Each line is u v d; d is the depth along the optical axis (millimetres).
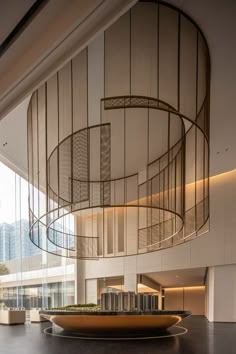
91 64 6613
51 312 7668
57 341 6637
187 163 11359
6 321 10625
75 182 11109
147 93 6875
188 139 9672
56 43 1646
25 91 1938
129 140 10227
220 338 6961
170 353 5133
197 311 16750
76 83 7207
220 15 5543
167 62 6184
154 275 14961
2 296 12195
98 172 11188
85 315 7164
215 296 12117
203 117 7379
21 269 13023
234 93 7562
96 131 9641
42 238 13969
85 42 1673
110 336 7355
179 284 16875
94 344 6191
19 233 13102
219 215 12586
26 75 1816
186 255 13195
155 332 7910
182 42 5848
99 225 15664
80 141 9867
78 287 15648
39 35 1688
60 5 1538
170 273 14328
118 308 7859
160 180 12180
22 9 1514
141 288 15508
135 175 12523
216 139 9695
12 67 1873
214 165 11750
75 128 9359
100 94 7734
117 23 5527
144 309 8008
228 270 12141
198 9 5480
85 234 15727
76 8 1544
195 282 16391
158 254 14008
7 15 1538
